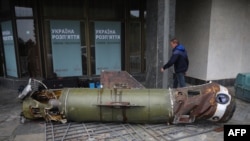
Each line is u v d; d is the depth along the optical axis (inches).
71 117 155.9
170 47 218.1
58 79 237.5
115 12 277.9
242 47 267.0
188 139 139.2
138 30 290.5
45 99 170.7
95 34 272.2
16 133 147.7
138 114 149.6
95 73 280.4
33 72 262.4
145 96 150.8
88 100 151.5
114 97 151.1
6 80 262.8
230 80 269.0
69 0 257.9
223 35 254.7
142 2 284.8
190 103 146.3
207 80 258.8
